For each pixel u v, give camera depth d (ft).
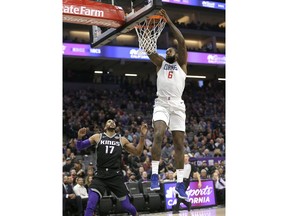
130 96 61.21
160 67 14.20
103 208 26.86
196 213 26.86
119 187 18.58
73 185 29.60
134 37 67.97
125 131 43.11
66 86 62.59
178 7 63.82
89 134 43.57
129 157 36.06
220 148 46.11
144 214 27.78
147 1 14.70
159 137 13.29
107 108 55.77
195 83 75.25
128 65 65.87
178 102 13.91
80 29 66.95
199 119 58.23
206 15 70.49
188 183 27.22
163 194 29.14
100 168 18.67
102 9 16.12
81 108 53.42
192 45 71.72
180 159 14.03
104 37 18.10
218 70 70.28
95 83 64.34
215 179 31.78
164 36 60.13
